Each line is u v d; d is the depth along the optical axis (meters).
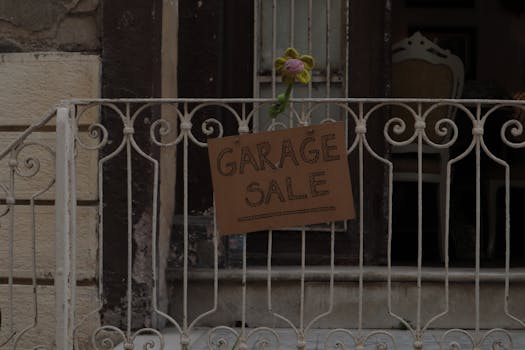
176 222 5.39
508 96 7.88
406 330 5.12
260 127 5.83
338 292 5.17
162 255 5.18
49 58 5.18
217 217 4.07
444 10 10.63
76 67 5.15
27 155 5.18
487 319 5.12
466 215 7.62
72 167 4.18
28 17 5.22
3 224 5.19
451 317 5.12
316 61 5.85
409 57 6.27
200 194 5.59
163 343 4.14
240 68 5.84
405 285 5.15
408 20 10.69
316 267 5.55
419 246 4.03
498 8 10.58
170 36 5.43
